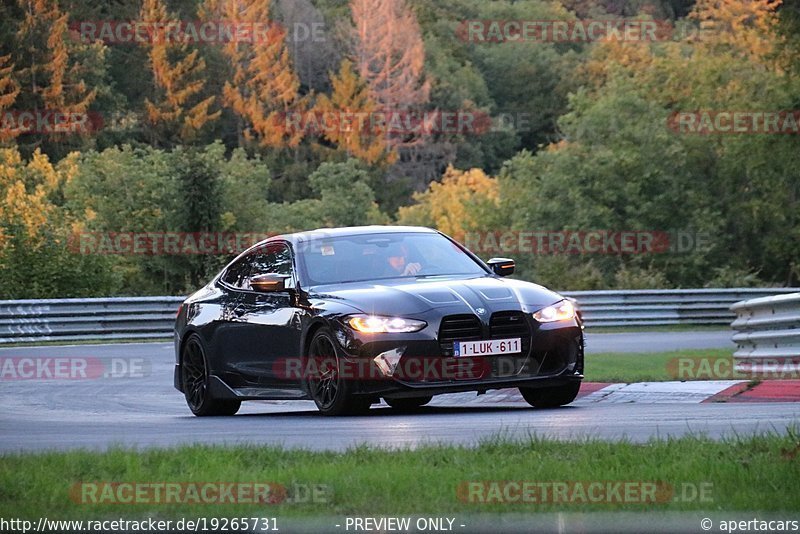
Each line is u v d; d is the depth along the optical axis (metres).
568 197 143.25
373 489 16.03
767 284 123.62
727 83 144.50
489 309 26.97
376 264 29.53
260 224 158.00
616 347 58.31
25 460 18.83
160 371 48.75
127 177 144.00
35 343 66.31
